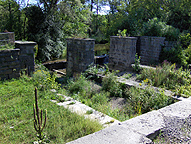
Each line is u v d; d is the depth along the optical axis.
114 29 17.83
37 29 18.78
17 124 4.12
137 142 2.84
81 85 7.93
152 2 20.31
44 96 6.06
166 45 13.10
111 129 3.25
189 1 17.48
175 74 7.97
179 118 3.81
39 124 3.04
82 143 2.80
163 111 4.18
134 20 17.16
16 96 5.93
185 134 3.46
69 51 11.25
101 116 4.89
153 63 12.50
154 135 3.26
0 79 7.95
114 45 11.75
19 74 8.66
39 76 7.72
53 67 14.92
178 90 6.53
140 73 10.14
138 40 13.87
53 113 4.68
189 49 13.52
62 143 3.34
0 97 5.76
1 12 19.19
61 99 6.04
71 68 11.31
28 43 9.41
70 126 3.98
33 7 18.31
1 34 9.16
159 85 7.75
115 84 7.75
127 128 3.30
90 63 10.35
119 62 11.57
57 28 19.92
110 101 6.88
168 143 3.19
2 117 4.40
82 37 11.05
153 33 13.86
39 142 3.07
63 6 19.91
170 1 18.67
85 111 5.17
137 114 5.38
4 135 3.66
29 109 4.91
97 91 7.80
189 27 17.73
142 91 6.30
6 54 8.06
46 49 18.84
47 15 18.89
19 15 19.56
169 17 18.39
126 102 6.61
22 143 3.42
